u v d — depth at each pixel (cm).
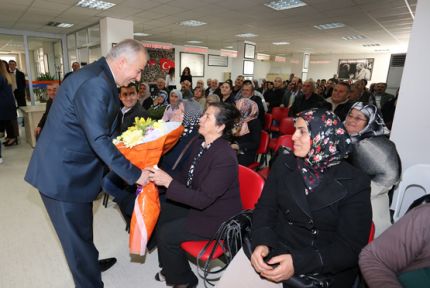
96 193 141
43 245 210
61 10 638
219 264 192
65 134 125
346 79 1590
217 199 141
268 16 671
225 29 871
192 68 1454
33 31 949
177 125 160
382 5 545
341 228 103
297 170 115
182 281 155
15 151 465
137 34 1024
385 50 1319
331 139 105
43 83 956
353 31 842
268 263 102
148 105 498
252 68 1204
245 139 274
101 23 724
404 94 244
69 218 133
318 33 907
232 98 429
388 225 143
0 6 605
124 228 237
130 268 188
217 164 138
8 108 467
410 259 83
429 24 225
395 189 197
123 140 135
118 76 133
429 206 83
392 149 146
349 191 104
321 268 98
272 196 125
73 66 669
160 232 150
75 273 141
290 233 115
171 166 203
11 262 189
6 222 241
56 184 126
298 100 445
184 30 908
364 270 87
